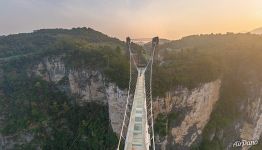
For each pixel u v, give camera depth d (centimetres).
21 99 11900
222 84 11188
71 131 10169
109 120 9456
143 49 15288
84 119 10169
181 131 8981
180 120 8869
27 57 14012
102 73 9744
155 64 10338
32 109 11156
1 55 17738
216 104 10712
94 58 10550
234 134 10481
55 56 11800
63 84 11594
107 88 9281
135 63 10244
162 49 15525
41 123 10606
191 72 9631
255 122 10869
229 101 10900
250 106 11012
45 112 11038
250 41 15962
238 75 11588
